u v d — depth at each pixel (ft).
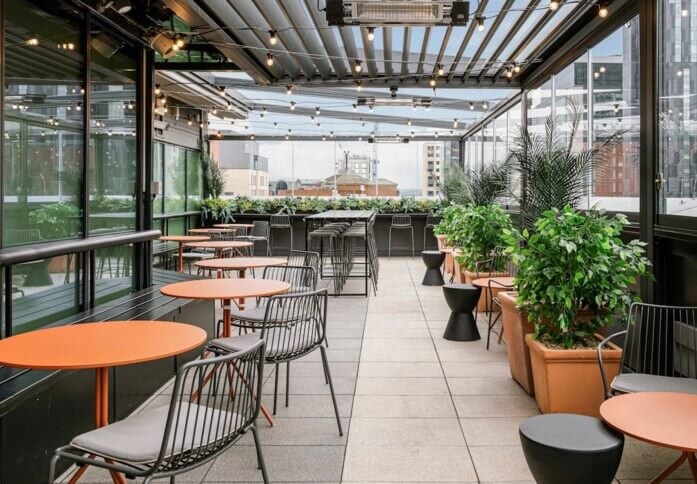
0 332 10.60
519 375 12.81
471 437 10.14
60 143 13.00
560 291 10.44
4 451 7.46
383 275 32.32
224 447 6.66
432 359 15.28
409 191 49.21
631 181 15.05
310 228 36.91
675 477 8.73
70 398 9.18
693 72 11.57
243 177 47.80
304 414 11.27
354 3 14.29
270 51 20.38
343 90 37.29
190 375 13.78
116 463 6.43
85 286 13.93
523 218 15.71
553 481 6.93
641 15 13.53
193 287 11.94
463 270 22.57
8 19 11.07
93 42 14.48
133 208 17.10
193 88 30.53
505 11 16.17
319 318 10.84
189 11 16.03
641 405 7.12
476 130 41.63
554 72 22.03
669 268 12.87
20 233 11.54
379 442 9.94
